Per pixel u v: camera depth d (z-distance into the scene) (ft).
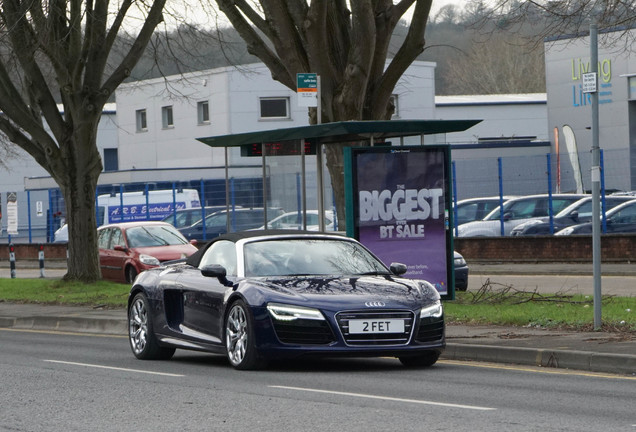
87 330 112.47
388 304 67.87
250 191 227.61
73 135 152.66
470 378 66.18
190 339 76.02
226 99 342.44
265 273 72.95
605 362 69.26
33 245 275.39
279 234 77.15
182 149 361.71
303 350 66.85
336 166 126.62
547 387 61.67
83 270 153.58
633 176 183.42
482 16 116.26
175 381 66.03
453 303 107.04
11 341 99.35
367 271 75.05
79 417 52.75
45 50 146.41
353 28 116.16
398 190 105.40
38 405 57.06
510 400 56.24
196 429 48.47
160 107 368.68
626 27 115.85
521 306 103.24
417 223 105.91
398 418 50.26
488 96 420.77
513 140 374.63
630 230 182.60
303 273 73.41
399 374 68.59
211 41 159.53
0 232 309.42
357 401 55.98
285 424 49.16
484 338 81.51
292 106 345.72
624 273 157.17
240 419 50.90
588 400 56.13
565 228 190.39
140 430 48.65
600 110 292.20
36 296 142.41
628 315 92.07
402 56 120.37
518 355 74.28
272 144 124.16
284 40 120.26
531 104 406.41
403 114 348.79
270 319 67.72
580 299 108.37
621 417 50.16
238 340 70.59
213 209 229.45
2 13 143.95
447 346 78.69
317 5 114.52
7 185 432.25
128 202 256.11
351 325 66.95
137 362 79.20
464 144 325.21
